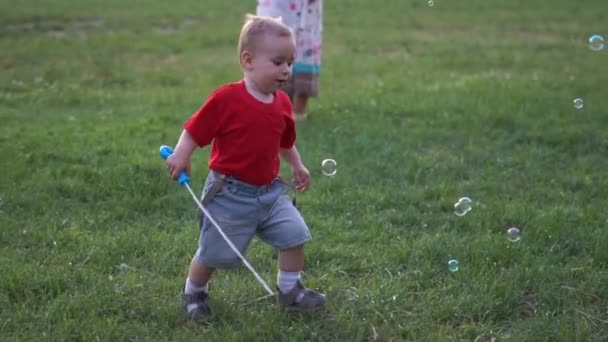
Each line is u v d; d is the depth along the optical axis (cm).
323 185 714
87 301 490
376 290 511
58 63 1310
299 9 897
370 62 1362
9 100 1038
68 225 622
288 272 477
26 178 714
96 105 1030
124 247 577
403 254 568
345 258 568
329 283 525
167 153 458
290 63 456
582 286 525
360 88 1139
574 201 694
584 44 1609
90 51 1423
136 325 465
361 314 486
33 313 477
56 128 889
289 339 450
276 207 465
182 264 556
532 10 2112
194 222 634
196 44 1524
